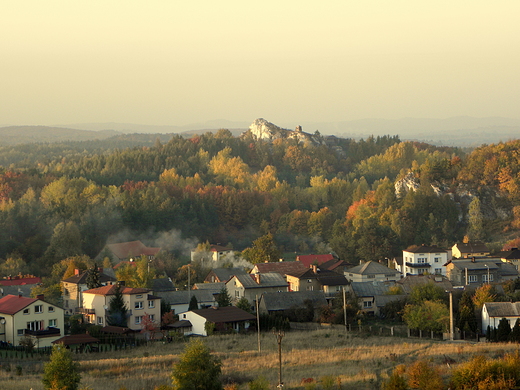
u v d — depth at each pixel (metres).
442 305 197.75
